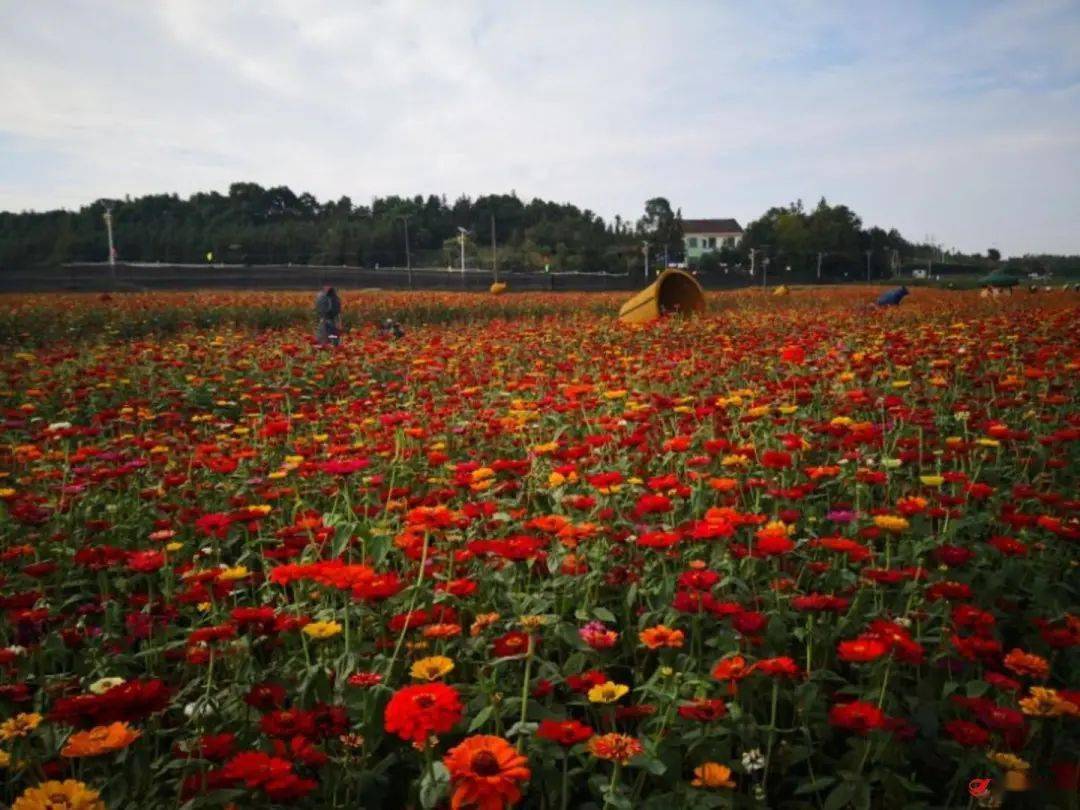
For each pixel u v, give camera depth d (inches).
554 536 148.4
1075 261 6363.2
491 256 5462.6
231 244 5570.9
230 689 112.2
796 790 100.0
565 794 92.7
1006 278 1779.0
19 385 437.7
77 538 186.4
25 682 124.2
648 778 104.4
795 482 199.5
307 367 486.6
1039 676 109.4
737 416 264.8
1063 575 157.0
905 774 110.3
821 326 682.2
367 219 6889.8
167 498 217.6
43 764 102.4
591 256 5265.8
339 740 104.2
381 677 105.6
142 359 515.2
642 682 122.5
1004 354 389.4
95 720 84.4
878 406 289.6
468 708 106.7
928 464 220.2
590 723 114.4
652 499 145.6
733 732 102.5
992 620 116.3
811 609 116.0
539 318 1178.0
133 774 98.0
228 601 152.4
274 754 99.5
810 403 291.6
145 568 131.7
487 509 157.9
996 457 226.2
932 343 436.1
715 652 125.5
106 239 5428.2
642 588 141.9
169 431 314.0
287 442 287.3
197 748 100.4
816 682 114.2
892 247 6230.3
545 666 114.8
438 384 422.9
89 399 385.7
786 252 5487.2
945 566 141.3
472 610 135.4
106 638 135.4
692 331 652.7
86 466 226.7
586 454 190.2
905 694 115.0
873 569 134.4
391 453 233.8
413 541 132.6
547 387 362.9
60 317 849.5
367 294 1647.4
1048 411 291.3
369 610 128.5
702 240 6535.4
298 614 132.6
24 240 5511.8
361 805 96.3
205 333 825.5
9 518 194.2
